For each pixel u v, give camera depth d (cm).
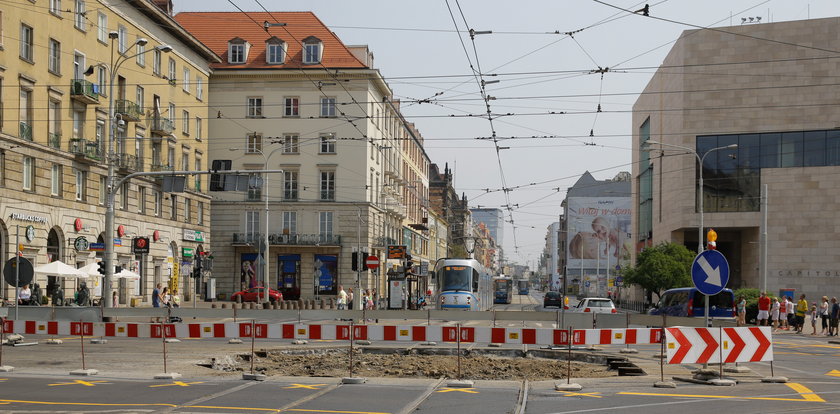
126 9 4891
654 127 8481
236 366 1970
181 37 5659
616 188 11975
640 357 2242
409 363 2144
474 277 4534
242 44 6788
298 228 6762
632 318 2688
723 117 6806
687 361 1523
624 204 11494
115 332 1759
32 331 1834
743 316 3906
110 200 3303
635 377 1672
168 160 5553
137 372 1623
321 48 6706
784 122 6638
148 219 5228
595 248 11519
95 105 4512
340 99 6669
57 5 4166
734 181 6794
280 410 1124
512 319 2905
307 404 1189
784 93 6650
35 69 3969
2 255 3734
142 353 2111
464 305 4409
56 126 4184
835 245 6506
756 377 1658
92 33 4500
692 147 6912
